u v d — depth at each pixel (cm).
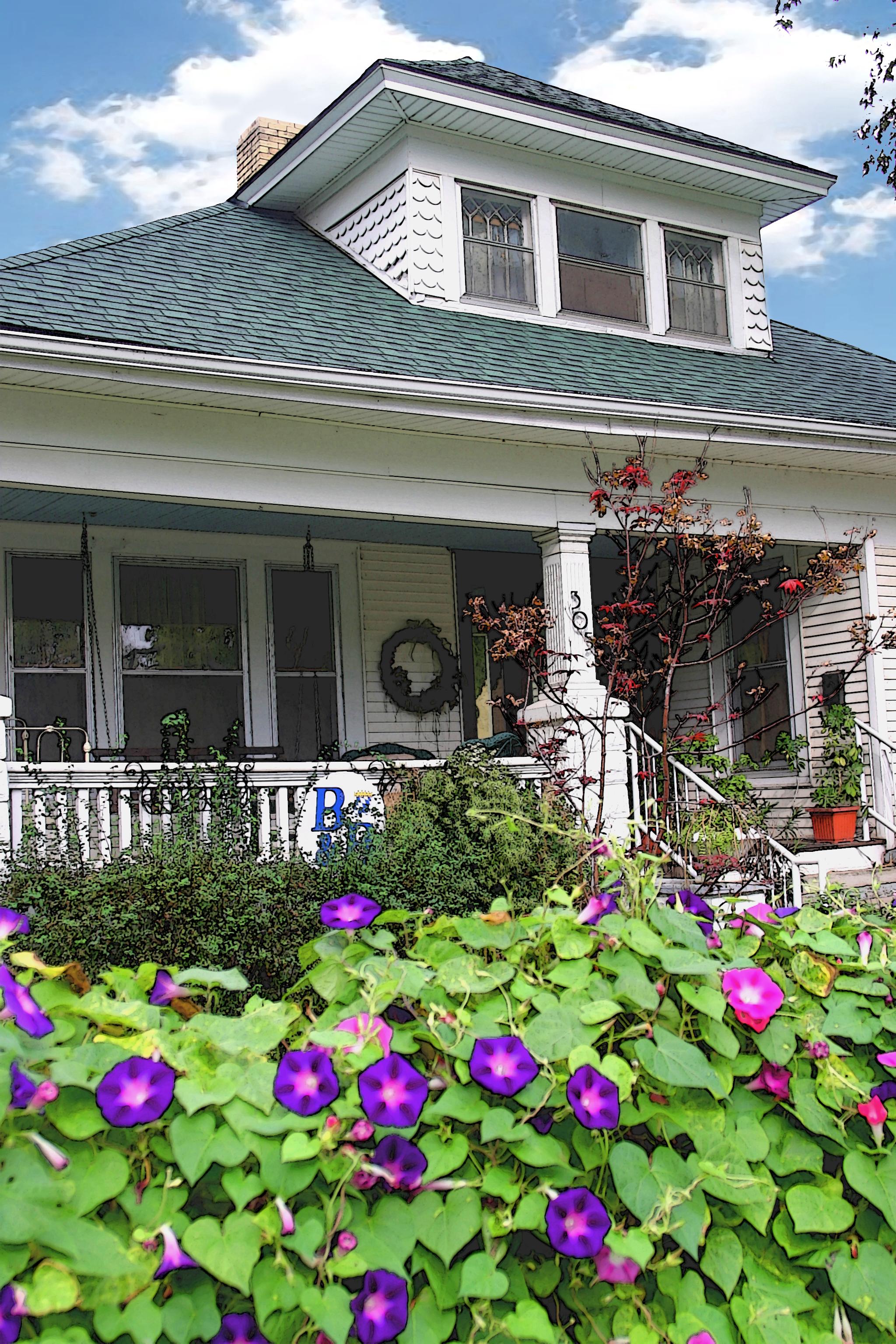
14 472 731
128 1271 198
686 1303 237
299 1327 218
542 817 722
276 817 782
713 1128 252
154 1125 222
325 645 1074
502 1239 232
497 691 1177
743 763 1128
